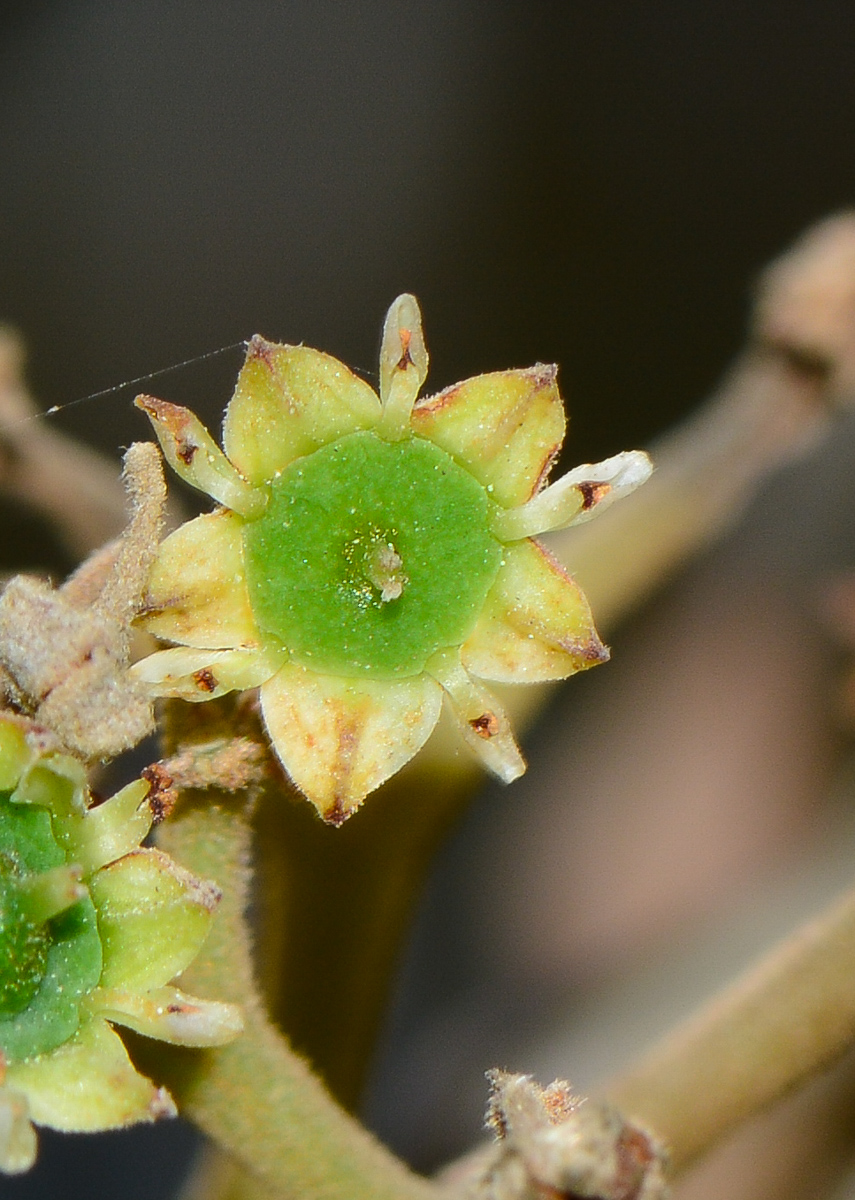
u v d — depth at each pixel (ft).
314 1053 0.20
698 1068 0.19
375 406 0.18
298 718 0.18
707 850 0.26
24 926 0.18
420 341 0.18
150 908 0.18
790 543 0.27
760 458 0.22
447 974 0.26
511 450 0.18
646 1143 0.17
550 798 0.27
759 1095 0.19
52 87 0.39
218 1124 0.18
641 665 0.28
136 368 0.38
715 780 0.26
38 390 0.38
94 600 0.18
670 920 0.25
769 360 0.22
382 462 0.18
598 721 0.28
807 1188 0.23
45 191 0.39
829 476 0.27
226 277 0.39
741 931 0.24
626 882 0.26
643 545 0.22
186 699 0.18
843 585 0.26
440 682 0.18
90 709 0.18
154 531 0.18
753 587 0.27
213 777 0.18
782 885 0.25
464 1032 0.25
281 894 0.20
